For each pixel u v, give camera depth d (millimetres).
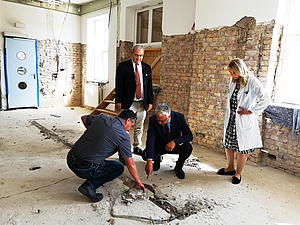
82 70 7996
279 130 3189
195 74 4109
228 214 2170
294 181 2908
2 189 2396
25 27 6660
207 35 3863
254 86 2506
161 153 2908
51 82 7461
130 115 2250
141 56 3230
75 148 2201
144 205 2250
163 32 4848
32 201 2213
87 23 7438
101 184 2375
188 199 2389
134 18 5980
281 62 3291
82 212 2088
